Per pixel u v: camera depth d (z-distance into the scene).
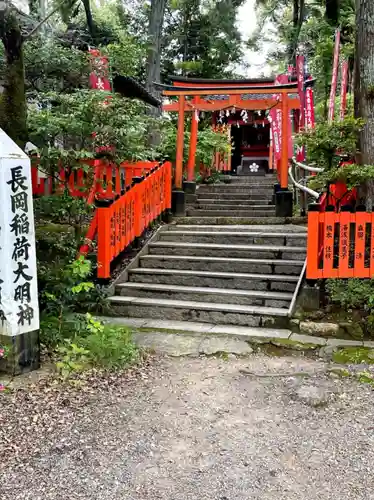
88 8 14.31
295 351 4.70
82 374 4.07
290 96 9.29
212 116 16.14
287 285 5.87
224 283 6.18
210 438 3.12
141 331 5.30
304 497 2.52
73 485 2.60
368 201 5.34
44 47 8.31
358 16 5.42
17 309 3.96
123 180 8.27
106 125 6.70
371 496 2.52
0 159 3.77
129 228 6.79
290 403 3.64
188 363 4.45
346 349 4.64
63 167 6.29
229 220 8.27
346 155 5.88
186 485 2.62
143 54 12.62
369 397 3.70
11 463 2.79
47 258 5.71
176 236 7.47
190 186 10.16
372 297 4.95
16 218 3.89
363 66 5.39
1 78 5.23
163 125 10.58
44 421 3.30
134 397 3.72
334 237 5.43
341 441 3.08
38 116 6.77
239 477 2.70
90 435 3.14
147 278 6.57
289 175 9.84
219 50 21.75
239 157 17.27
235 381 4.05
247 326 5.41
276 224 8.20
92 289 5.93
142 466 2.79
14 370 3.97
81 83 9.05
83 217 7.08
